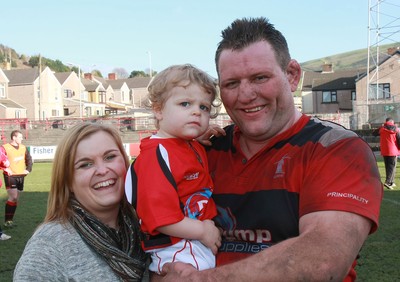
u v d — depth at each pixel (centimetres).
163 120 226
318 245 169
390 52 5375
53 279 208
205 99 225
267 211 214
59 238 216
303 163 210
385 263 585
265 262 169
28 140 3491
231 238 227
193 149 231
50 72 6094
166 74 223
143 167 213
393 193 1153
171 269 202
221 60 227
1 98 5706
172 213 205
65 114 6375
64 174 227
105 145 232
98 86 7138
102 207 230
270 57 219
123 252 223
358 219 180
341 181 190
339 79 5441
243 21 225
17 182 895
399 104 3438
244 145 238
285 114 225
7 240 763
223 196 233
